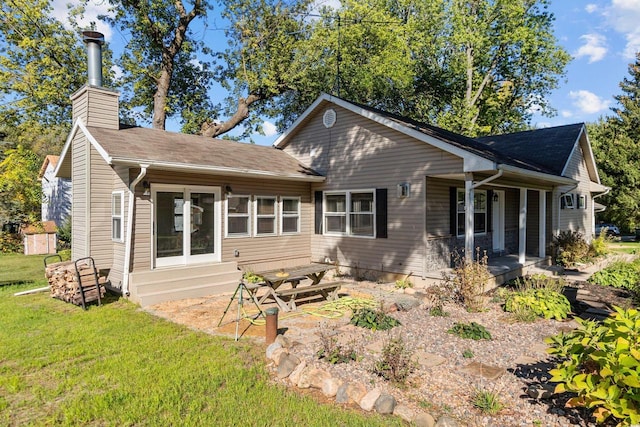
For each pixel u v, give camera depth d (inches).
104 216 364.2
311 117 500.4
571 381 130.8
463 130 970.7
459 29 951.0
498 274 386.9
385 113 494.6
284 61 869.2
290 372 179.6
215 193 401.7
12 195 624.7
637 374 113.0
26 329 251.3
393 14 1078.4
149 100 844.0
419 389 162.9
